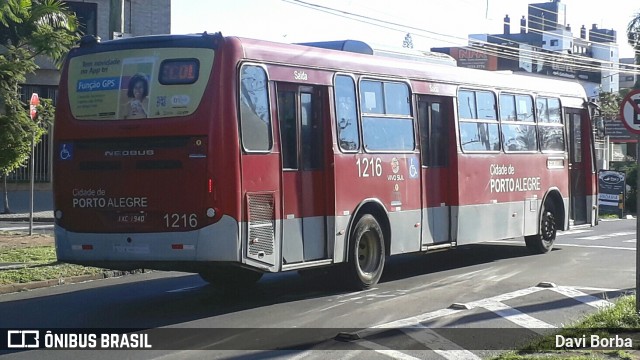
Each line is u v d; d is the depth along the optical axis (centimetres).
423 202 1450
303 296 1262
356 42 1409
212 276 1323
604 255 1794
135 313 1130
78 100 1149
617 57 8275
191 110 1077
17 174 3067
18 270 1417
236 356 876
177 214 1077
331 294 1275
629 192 4091
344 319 1073
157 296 1280
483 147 1606
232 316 1102
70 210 1145
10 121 1725
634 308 1052
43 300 1245
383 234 1362
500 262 1672
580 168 1969
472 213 1566
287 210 1161
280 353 890
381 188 1344
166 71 1097
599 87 7262
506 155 1675
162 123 1088
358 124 1302
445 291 1297
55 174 1158
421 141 1458
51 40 1878
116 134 1112
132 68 1116
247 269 1100
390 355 883
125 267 1141
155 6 3155
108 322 1065
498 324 1042
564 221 1880
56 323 1059
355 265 1287
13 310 1155
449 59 1633
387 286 1355
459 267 1595
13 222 2553
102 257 1122
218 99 1070
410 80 1430
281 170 1151
